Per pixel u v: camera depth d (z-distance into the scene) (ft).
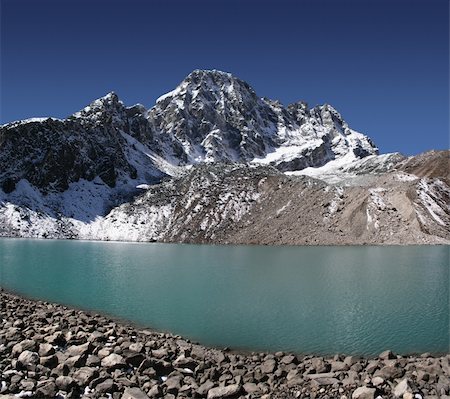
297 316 117.80
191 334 101.96
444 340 96.27
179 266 233.76
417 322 110.93
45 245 397.19
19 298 139.44
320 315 118.73
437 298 139.85
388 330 104.22
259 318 116.47
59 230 533.55
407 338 97.96
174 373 70.38
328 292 151.33
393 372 68.54
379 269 210.79
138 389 61.67
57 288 163.32
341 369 75.46
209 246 400.88
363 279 180.24
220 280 180.86
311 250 326.44
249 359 83.87
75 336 84.69
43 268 224.74
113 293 152.15
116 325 105.70
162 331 104.32
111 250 347.77
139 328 106.93
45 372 65.72
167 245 419.95
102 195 630.33
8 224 516.32
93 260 266.36
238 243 432.25
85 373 64.95
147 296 147.74
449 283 168.86
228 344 94.99
